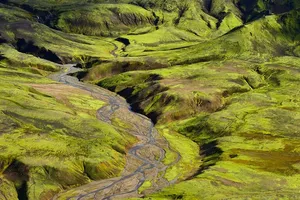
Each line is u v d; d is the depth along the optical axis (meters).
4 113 139.12
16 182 111.56
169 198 103.56
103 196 110.50
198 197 102.94
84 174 120.25
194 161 136.88
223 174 117.06
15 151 119.75
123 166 128.75
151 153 140.38
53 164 118.00
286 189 110.00
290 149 140.38
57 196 110.62
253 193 106.00
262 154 135.50
